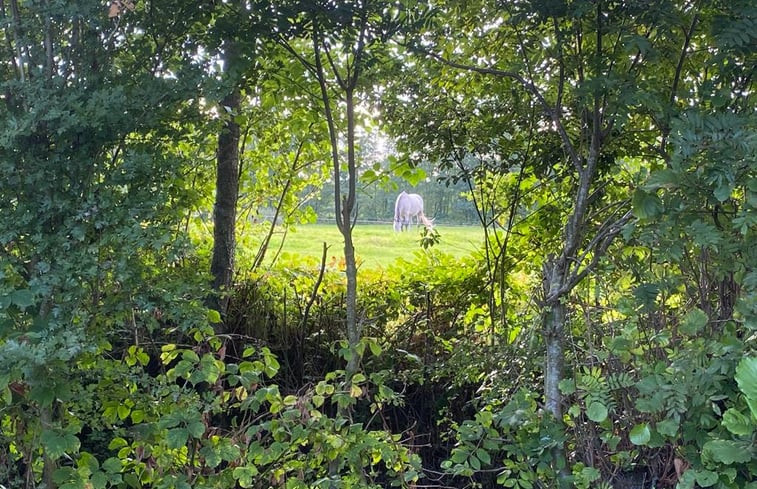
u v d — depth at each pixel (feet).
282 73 11.72
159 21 7.77
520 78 8.85
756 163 6.05
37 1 6.44
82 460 7.09
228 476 7.61
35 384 6.24
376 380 8.42
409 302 13.89
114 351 8.90
